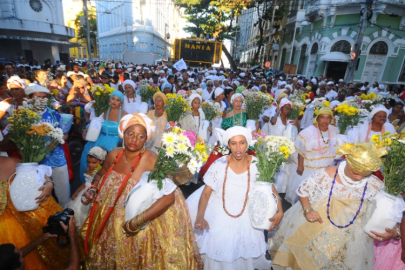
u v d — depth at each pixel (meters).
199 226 2.37
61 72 8.09
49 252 2.29
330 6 19.97
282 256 2.66
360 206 2.29
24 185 2.12
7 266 1.33
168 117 4.57
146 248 2.12
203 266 2.44
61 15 33.91
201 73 17.39
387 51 19.30
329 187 2.38
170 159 1.98
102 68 14.95
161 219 2.19
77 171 5.41
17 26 27.88
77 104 6.13
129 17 48.03
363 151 2.03
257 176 2.48
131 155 2.23
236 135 2.34
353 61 15.29
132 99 6.00
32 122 2.40
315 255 2.40
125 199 2.13
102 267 2.14
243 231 2.48
